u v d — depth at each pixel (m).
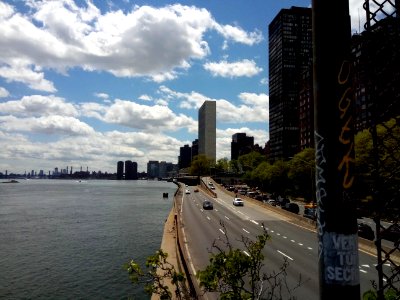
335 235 2.89
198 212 64.06
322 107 2.99
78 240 54.97
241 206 76.06
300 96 133.00
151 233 61.56
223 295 5.17
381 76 3.38
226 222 49.94
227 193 119.88
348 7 3.05
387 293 4.11
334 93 2.95
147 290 5.40
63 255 44.97
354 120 2.95
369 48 3.48
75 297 29.98
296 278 20.36
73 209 103.19
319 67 3.03
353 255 2.87
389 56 3.34
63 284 33.28
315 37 3.09
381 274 3.54
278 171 104.00
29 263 41.06
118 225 71.00
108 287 32.31
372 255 25.80
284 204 72.44
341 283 2.85
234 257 5.30
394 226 3.54
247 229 42.81
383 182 3.39
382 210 3.43
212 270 5.29
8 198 149.75
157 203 125.88
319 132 3.02
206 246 32.03
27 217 83.62
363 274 20.02
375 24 3.47
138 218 82.00
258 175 126.94
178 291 5.43
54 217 83.69
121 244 51.91
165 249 31.55
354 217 2.90
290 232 39.94
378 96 3.38
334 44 2.96
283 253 28.06
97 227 68.38
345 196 2.88
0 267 39.38
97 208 106.50
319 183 3.01
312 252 28.53
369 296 4.22
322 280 2.97
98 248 49.12
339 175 2.90
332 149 2.93
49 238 56.59
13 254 45.53
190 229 43.19
